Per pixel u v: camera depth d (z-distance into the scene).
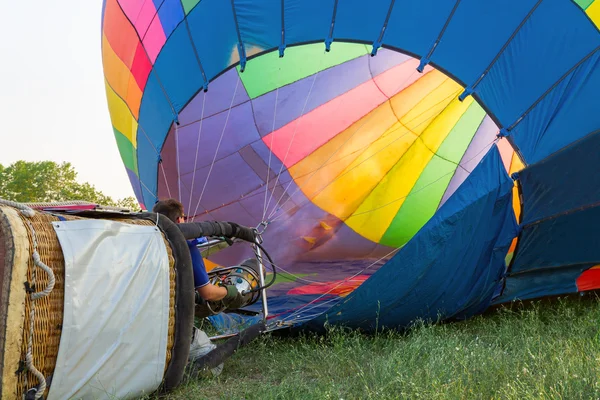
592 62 4.66
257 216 8.79
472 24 4.89
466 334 4.43
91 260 2.77
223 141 8.16
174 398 3.23
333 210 8.99
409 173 9.07
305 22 5.31
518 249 4.77
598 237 4.72
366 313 4.47
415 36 5.05
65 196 28.11
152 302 3.01
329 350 4.11
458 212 4.25
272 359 4.03
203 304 3.87
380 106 8.70
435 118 8.73
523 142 4.76
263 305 4.38
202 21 5.66
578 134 4.63
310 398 3.11
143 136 6.86
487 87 4.90
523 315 4.85
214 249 4.50
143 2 6.32
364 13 5.13
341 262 8.94
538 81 4.76
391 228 9.16
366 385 3.10
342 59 8.05
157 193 7.19
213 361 3.64
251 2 5.42
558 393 2.67
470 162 8.85
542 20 4.75
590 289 5.05
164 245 3.19
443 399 2.72
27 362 2.48
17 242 2.47
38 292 2.53
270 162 8.66
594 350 3.36
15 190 27.72
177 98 6.03
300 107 8.41
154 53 6.16
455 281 4.50
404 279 4.34
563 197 4.62
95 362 2.75
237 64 5.58
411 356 3.63
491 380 2.99
